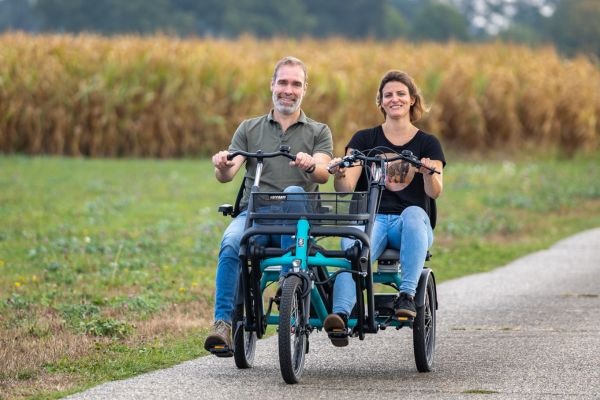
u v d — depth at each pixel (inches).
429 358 734.5
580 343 820.0
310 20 6894.7
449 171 2368.4
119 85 2596.0
